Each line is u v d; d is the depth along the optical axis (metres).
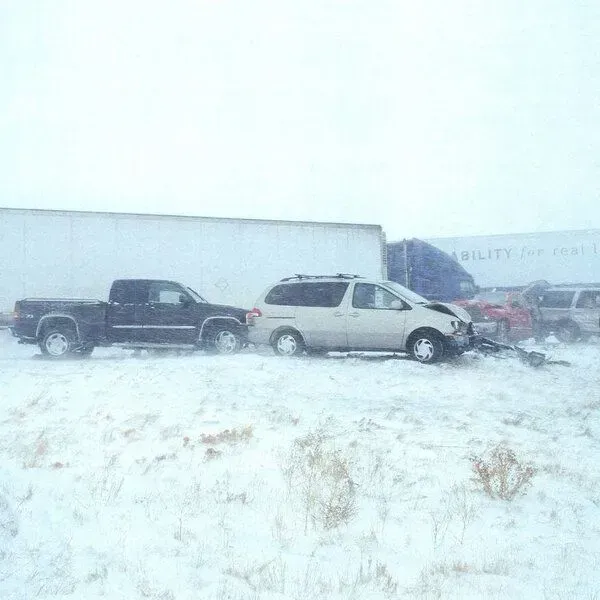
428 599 4.95
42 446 8.42
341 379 13.99
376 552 5.82
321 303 17.50
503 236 25.81
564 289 24.84
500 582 5.30
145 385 12.58
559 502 7.20
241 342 18.77
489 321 23.55
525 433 10.06
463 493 7.28
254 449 8.63
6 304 19.25
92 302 18.39
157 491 7.08
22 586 4.95
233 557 5.57
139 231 20.09
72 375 13.62
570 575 5.48
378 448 8.81
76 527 6.09
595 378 14.91
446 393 13.05
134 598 4.81
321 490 6.95
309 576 5.28
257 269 20.98
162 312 18.50
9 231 19.30
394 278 25.98
